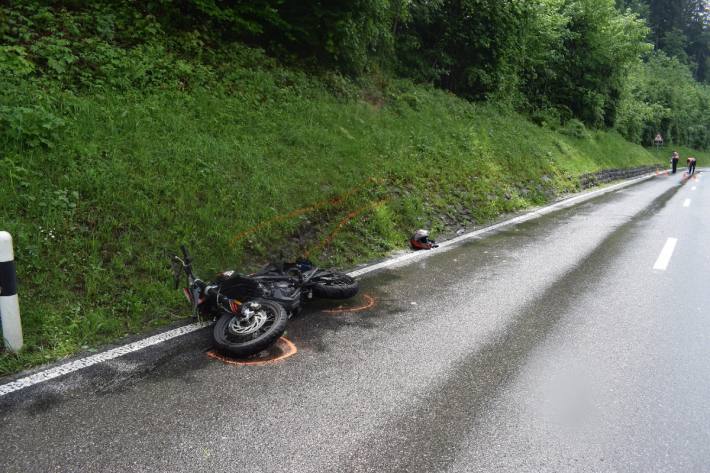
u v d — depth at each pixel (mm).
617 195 18078
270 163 8562
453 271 7078
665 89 54688
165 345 4383
